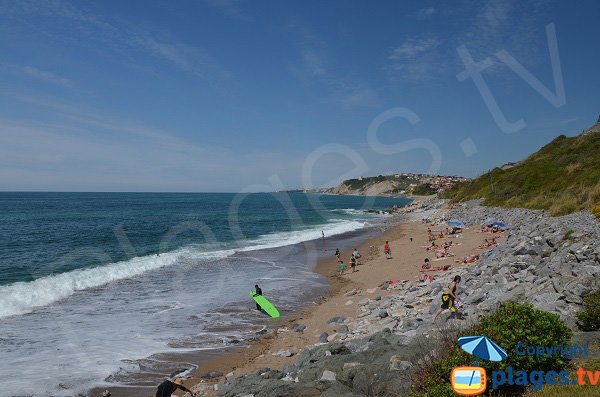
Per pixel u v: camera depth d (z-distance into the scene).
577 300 9.55
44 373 12.52
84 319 17.80
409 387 7.15
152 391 11.77
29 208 95.62
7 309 18.83
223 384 11.54
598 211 21.41
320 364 9.84
